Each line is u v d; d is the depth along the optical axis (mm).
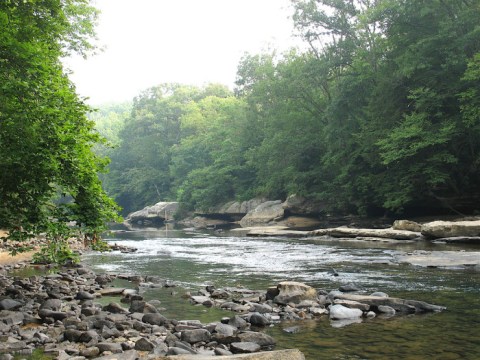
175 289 11602
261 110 61375
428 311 8211
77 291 11445
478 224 22281
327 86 46875
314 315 8133
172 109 98688
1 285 11828
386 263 15352
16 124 8758
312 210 45375
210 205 65438
